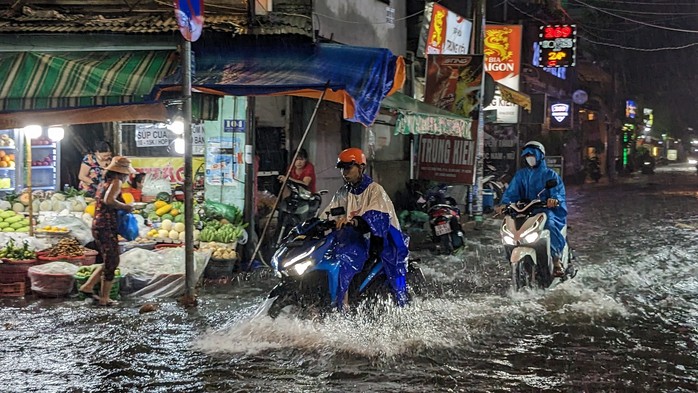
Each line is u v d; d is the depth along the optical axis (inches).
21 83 385.7
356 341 269.3
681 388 228.7
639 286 400.2
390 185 727.7
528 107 861.8
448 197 620.1
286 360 249.8
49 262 364.8
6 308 331.3
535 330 295.0
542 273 360.5
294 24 438.9
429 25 721.0
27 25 421.7
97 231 335.6
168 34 408.2
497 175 1017.5
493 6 1073.5
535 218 349.1
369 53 431.5
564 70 1433.3
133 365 245.6
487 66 975.0
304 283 279.0
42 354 258.8
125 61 405.1
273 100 530.9
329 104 585.9
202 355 256.4
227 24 426.0
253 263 442.9
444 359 253.6
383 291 290.8
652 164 2225.6
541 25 1113.4
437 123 524.1
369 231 279.4
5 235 391.5
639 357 261.0
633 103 2182.6
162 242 416.2
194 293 341.4
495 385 228.1
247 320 295.6
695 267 469.7
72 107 344.2
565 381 233.3
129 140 481.1
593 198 1128.8
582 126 1727.4
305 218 454.6
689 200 1089.4
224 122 447.5
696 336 291.1
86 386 225.0
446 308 327.9
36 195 442.6
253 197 452.8
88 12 455.2
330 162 594.6
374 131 689.0
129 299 351.9
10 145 468.4
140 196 464.1
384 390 221.6
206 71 402.6
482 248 558.9
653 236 641.6
